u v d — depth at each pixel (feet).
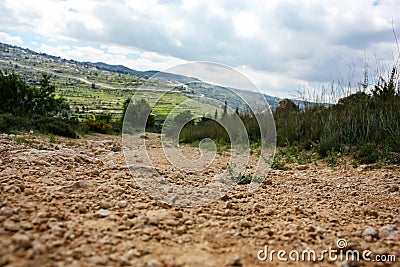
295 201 11.62
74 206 8.80
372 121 23.00
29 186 10.64
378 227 8.76
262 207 10.53
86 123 55.88
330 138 23.16
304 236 7.88
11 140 25.53
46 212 7.91
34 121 40.57
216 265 6.13
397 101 23.62
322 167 19.44
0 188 9.77
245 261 6.44
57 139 32.63
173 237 7.36
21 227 6.84
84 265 5.67
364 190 13.44
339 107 28.37
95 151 24.72
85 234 6.95
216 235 7.57
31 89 59.31
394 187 13.39
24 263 5.47
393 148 19.83
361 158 19.72
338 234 8.15
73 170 14.61
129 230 7.49
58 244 6.28
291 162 21.50
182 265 6.03
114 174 14.25
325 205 11.13
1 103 53.72
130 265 5.84
